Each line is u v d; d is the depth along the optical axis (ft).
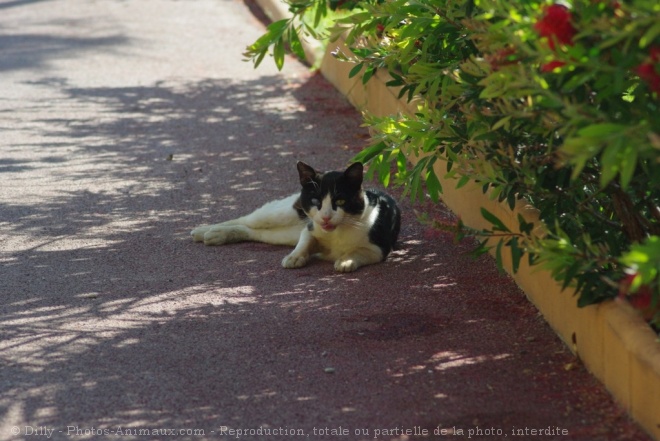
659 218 22.45
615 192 22.20
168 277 28.58
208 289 27.63
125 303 26.61
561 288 22.27
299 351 23.44
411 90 29.22
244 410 20.53
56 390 21.49
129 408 20.65
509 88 18.43
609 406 20.31
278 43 30.83
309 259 30.22
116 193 36.86
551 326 24.45
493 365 22.52
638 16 15.98
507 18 18.89
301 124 46.96
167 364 22.79
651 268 15.75
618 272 20.94
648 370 18.69
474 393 21.12
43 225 33.27
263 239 31.55
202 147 43.29
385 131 28.63
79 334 24.53
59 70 58.34
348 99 50.98
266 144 43.65
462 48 26.84
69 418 20.24
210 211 34.83
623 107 18.06
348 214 28.91
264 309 26.14
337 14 48.88
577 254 20.33
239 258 30.27
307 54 59.88
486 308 25.95
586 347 22.02
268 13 74.33
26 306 26.43
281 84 55.11
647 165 19.86
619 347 20.04
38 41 66.08
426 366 22.52
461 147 26.03
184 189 37.37
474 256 24.73
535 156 22.57
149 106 50.62
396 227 30.55
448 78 25.64
